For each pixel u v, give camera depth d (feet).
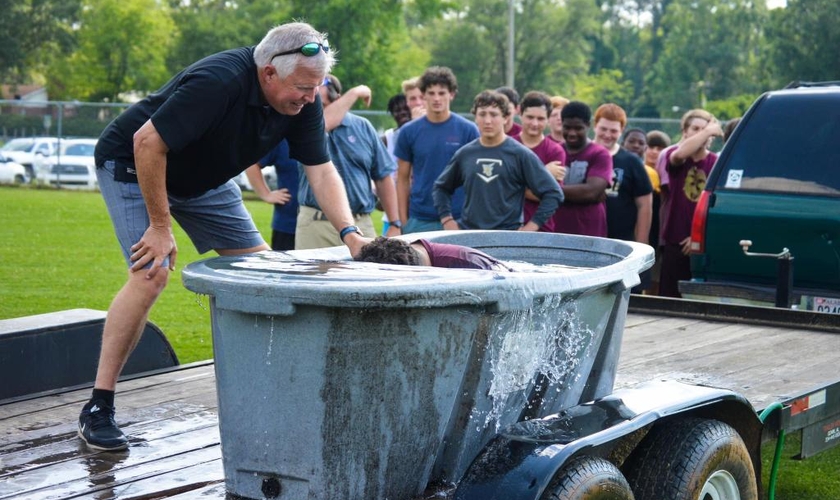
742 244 20.95
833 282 21.43
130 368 15.84
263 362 9.68
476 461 10.03
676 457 10.96
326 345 9.41
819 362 16.48
